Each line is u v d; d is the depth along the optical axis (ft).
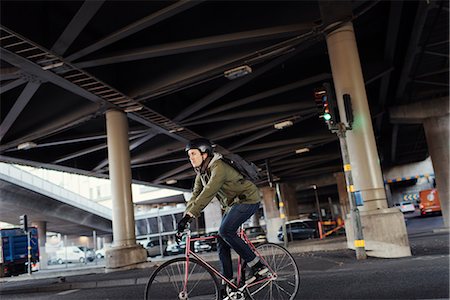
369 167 35.42
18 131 69.92
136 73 55.62
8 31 36.14
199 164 14.53
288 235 98.22
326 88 32.07
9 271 91.30
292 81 65.41
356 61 39.37
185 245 15.20
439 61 68.90
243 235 16.10
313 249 45.14
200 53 51.37
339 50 39.86
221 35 43.42
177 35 45.85
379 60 60.90
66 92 63.31
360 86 38.29
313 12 42.32
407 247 31.19
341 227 100.37
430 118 78.95
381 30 58.03
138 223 216.95
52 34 40.63
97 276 48.49
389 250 31.45
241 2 44.34
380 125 102.53
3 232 92.27
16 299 34.40
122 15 42.04
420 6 45.09
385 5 50.70
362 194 35.14
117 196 60.13
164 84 53.52
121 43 47.24
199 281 14.88
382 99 77.87
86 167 101.45
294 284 16.06
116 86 54.90
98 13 41.60
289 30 42.34
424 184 247.29
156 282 14.83
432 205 131.54
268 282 15.89
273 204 169.48
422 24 49.19
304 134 99.66
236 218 14.82
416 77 75.20
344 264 29.71
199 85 66.64
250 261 15.15
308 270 28.63
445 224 74.90
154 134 79.15
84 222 174.91
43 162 88.74
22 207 135.33
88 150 85.56
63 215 159.63
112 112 61.62
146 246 126.11
